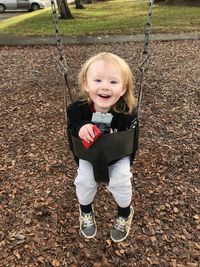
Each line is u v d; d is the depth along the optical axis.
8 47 3.35
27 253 0.94
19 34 3.94
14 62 2.75
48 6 8.25
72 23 4.53
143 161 1.31
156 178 1.22
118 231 0.88
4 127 1.61
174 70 2.40
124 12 5.52
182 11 5.16
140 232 1.00
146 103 1.82
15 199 1.13
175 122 1.62
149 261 0.92
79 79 0.77
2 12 7.77
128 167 0.79
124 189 0.80
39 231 1.01
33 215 1.06
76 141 0.77
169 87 2.05
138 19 4.59
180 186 1.18
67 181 1.21
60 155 1.36
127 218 0.87
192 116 1.68
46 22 4.70
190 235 0.99
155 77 2.23
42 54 2.99
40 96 1.95
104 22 4.50
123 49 3.07
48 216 1.06
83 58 2.78
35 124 1.63
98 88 0.72
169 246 0.96
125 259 0.93
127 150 0.77
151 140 1.46
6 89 2.10
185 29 3.85
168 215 1.06
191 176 1.24
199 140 1.47
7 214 1.07
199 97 1.91
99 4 7.20
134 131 0.77
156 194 1.14
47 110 1.77
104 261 0.92
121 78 0.73
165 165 1.29
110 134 0.75
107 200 1.10
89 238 0.98
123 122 0.77
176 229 1.01
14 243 0.97
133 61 2.65
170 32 3.74
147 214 1.06
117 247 0.96
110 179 0.79
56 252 0.94
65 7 4.89
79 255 0.94
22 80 2.25
